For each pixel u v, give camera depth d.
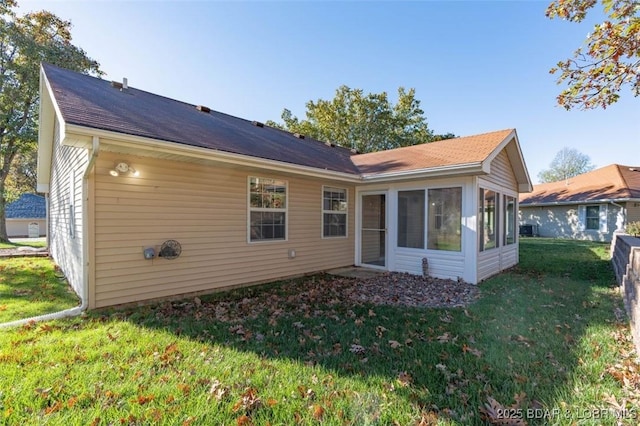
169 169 5.16
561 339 3.32
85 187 4.32
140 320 3.98
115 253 4.59
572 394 2.29
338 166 7.93
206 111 8.23
